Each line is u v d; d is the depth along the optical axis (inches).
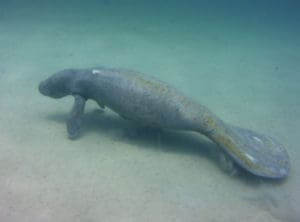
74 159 116.4
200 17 403.9
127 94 121.6
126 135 132.4
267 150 116.1
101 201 98.6
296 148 130.8
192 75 204.8
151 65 217.5
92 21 326.0
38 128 134.3
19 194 99.4
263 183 110.0
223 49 270.4
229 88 189.0
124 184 106.0
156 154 121.7
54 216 92.3
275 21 429.4
